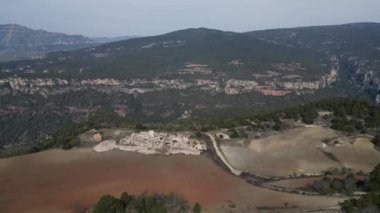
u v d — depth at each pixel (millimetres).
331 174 112312
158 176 110000
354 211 82875
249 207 90125
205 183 105438
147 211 82812
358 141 130500
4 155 138750
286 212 86625
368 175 110375
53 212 89812
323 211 85875
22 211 90500
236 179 109188
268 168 117438
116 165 118375
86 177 109688
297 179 109938
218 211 87938
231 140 136125
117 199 84812
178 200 90688
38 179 108938
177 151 128500
